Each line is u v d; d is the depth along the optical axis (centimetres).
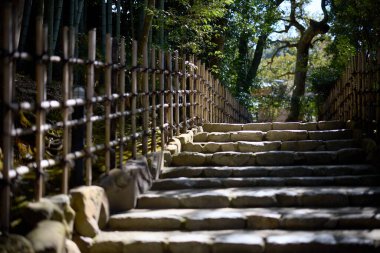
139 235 462
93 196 461
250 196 537
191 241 439
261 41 2106
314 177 601
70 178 496
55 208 402
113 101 551
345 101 896
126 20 1333
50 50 841
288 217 479
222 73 1485
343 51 1363
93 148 488
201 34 1155
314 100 1839
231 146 725
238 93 1747
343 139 742
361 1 1114
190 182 597
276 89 2534
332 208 520
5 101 354
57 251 369
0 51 350
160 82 681
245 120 1611
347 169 618
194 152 693
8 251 326
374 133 691
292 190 557
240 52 1916
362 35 1213
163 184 596
